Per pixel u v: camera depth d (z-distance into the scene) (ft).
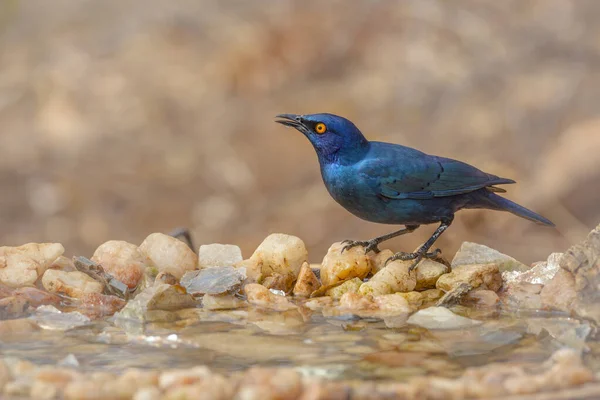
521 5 86.63
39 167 74.18
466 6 87.66
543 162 64.75
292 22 88.02
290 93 83.41
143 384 14.84
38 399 14.55
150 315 20.44
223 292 22.17
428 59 82.48
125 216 67.21
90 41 94.99
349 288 22.81
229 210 66.69
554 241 57.77
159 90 84.84
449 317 20.03
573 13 83.66
